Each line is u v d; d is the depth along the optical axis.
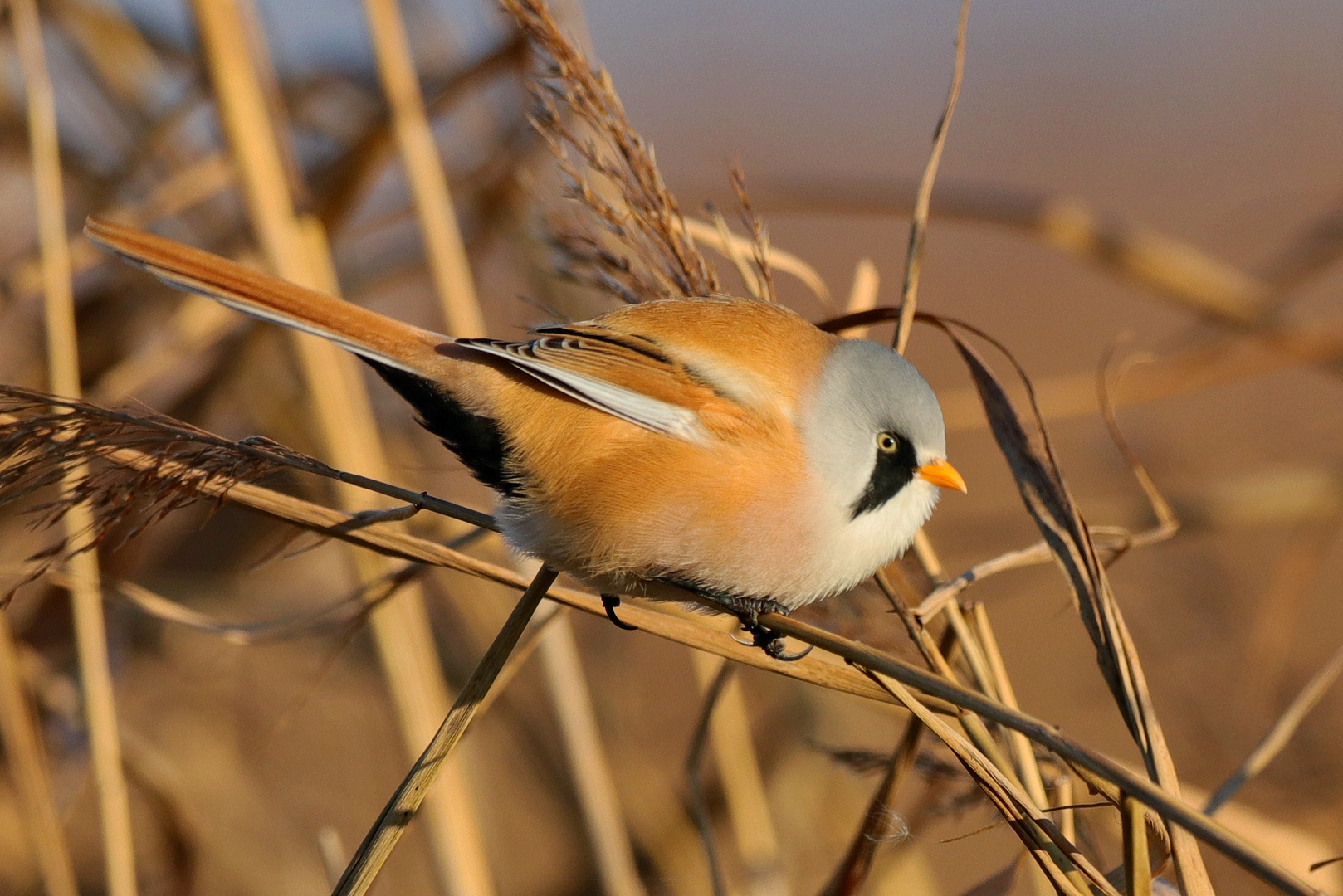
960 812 6.48
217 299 6.33
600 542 6.48
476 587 11.07
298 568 12.59
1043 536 6.03
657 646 13.99
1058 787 6.32
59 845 7.85
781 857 11.00
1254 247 19.72
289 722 12.38
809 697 11.77
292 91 11.55
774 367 6.66
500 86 10.67
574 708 9.02
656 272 7.22
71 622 10.51
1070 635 14.55
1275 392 17.03
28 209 11.91
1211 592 12.59
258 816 11.62
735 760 9.95
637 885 9.03
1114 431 7.16
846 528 6.59
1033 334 20.75
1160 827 5.77
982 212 9.95
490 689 5.91
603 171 7.02
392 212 10.68
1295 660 12.35
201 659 11.88
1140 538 6.94
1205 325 12.37
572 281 7.35
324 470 5.91
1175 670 12.24
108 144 11.55
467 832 8.02
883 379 6.77
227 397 10.52
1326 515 10.62
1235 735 11.32
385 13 8.81
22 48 8.04
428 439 12.34
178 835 9.66
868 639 7.13
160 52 11.52
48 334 7.95
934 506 6.94
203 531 11.78
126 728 9.62
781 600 6.73
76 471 5.96
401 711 8.12
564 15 8.45
